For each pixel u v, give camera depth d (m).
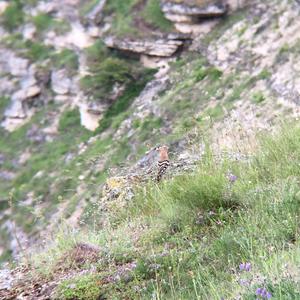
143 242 17.09
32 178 120.88
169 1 126.62
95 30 136.88
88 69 133.12
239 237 15.15
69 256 17.30
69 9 142.50
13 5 148.50
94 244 17.75
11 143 132.25
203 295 13.06
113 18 135.88
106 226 19.39
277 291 11.23
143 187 21.61
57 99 134.75
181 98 109.12
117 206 21.02
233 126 23.95
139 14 132.38
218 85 105.38
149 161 26.59
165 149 22.38
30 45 142.38
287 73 94.75
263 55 103.06
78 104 130.75
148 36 128.62
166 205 18.62
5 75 140.88
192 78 112.38
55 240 18.94
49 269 16.92
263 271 12.52
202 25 123.69
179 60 125.12
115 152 108.56
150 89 123.50
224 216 16.92
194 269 14.66
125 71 128.00
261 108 87.69
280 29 104.31
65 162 121.50
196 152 23.20
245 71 103.75
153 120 109.88
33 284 16.52
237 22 114.19
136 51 129.25
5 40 144.38
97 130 125.19
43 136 130.50
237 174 19.34
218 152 21.53
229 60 109.06
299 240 13.80
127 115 120.31
